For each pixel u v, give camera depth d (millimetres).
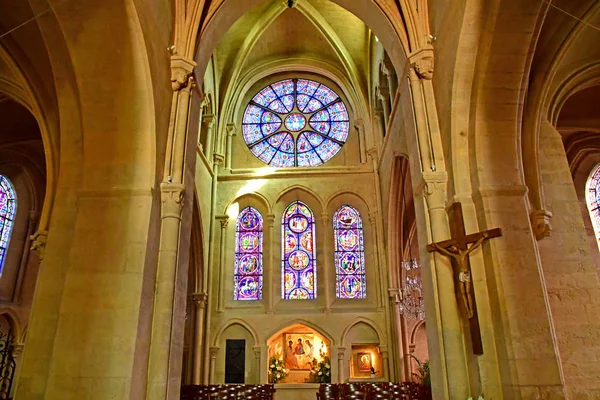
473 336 8953
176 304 10062
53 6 9148
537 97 11461
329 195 22484
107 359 8789
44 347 9922
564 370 10953
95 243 9625
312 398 19078
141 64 9914
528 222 9492
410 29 11953
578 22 10828
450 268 9836
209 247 21031
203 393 13578
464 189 10008
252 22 21969
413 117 11391
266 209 22391
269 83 25281
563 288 11648
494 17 9250
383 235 21094
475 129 10031
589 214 19375
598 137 17938
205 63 12586
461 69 9977
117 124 10211
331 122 24547
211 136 22109
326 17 22109
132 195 9953
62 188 10914
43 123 12180
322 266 21531
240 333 20547
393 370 19422
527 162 11477
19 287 19359
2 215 19750
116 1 9203
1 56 11758
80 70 9930
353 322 20391
